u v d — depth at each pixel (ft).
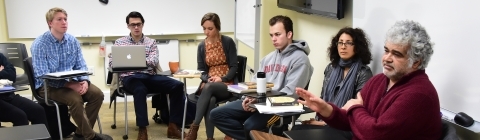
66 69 11.28
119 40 12.53
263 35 14.80
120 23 16.29
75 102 10.47
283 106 7.20
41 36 10.85
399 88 5.16
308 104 6.13
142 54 11.20
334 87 7.72
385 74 5.25
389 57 5.09
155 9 16.48
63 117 11.55
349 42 7.38
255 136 6.25
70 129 11.72
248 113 9.46
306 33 11.68
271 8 14.20
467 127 5.01
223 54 11.80
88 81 11.22
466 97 5.10
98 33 16.17
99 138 11.09
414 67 5.04
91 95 11.01
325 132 6.37
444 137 4.97
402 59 4.98
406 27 4.97
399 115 4.89
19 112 10.02
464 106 5.15
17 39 15.70
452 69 5.35
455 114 5.33
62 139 11.03
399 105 4.93
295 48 9.14
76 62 11.57
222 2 16.96
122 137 12.12
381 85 5.62
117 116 14.48
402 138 4.99
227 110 9.45
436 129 5.00
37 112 10.41
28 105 10.36
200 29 16.99
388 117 5.00
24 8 15.48
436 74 5.73
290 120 8.43
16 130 5.67
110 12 16.12
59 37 11.00
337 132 6.37
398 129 4.92
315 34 10.94
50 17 10.77
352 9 8.54
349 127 6.08
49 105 10.57
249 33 13.76
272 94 8.30
